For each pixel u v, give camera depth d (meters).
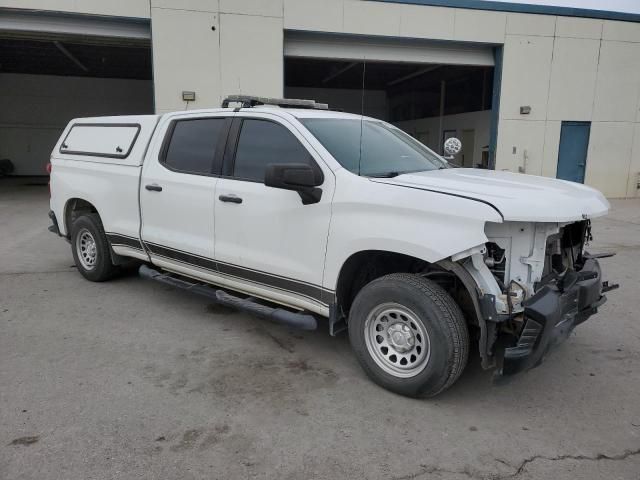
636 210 13.57
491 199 3.14
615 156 16.66
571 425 3.27
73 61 21.23
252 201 4.12
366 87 28.73
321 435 3.12
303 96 28.03
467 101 22.28
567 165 16.45
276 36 13.66
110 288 5.96
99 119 5.87
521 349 3.10
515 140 15.93
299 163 3.91
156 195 4.93
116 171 5.36
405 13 14.31
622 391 3.71
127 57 20.36
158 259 5.12
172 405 3.42
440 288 3.40
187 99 13.44
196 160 4.68
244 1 13.34
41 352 4.21
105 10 12.73
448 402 3.53
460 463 2.87
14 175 26.00
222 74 13.52
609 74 16.08
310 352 4.32
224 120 4.54
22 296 5.64
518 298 3.26
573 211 3.30
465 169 4.49
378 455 2.93
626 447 3.03
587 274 3.71
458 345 3.28
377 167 3.96
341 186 3.66
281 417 3.31
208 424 3.21
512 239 3.30
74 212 6.22
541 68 15.61
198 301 5.56
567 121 16.12
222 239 4.40
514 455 2.95
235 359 4.16
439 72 21.92
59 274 6.56
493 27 14.99
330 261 3.71
